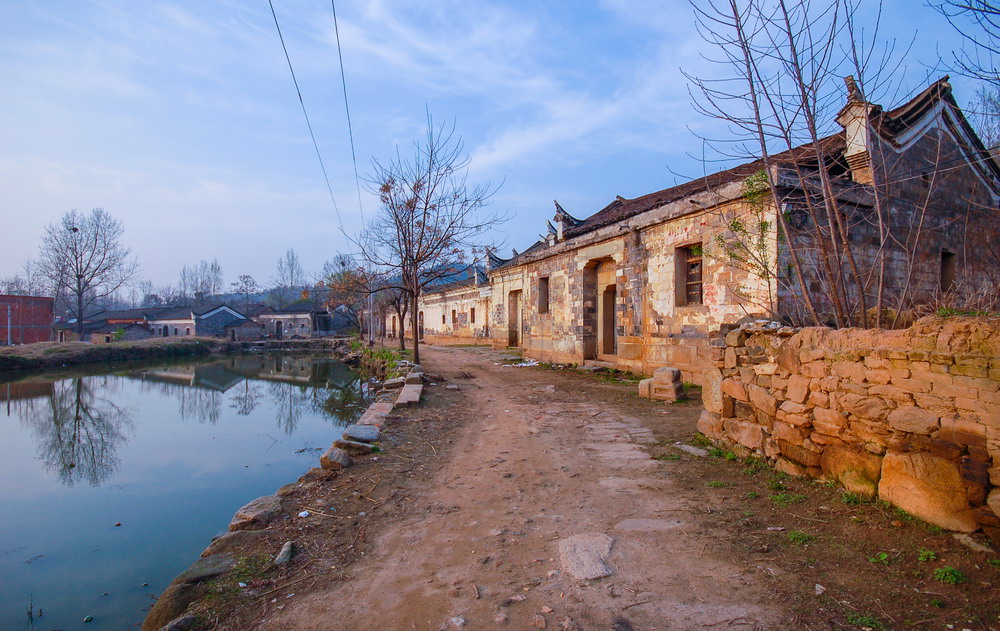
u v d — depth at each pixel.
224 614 3.05
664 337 12.68
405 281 19.12
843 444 4.36
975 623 2.61
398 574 3.53
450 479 5.60
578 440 7.15
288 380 24.39
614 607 3.00
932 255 11.41
